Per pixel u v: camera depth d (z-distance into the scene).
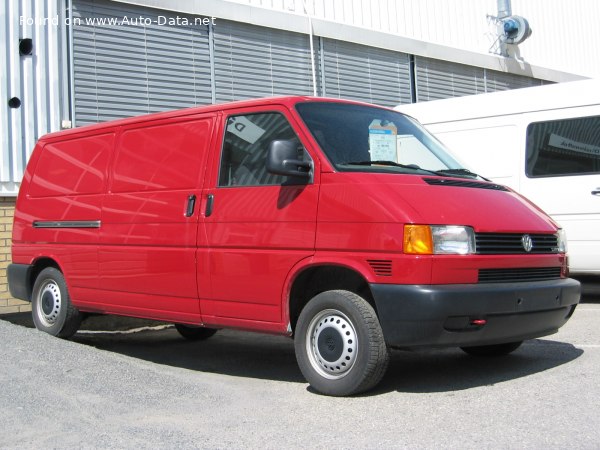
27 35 9.19
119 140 7.04
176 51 10.54
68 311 7.46
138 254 6.56
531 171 9.51
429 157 6.39
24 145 9.13
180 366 6.89
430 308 4.91
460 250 5.12
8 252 9.03
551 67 16.86
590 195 9.02
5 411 5.05
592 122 9.07
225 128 6.21
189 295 6.16
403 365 6.47
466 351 6.87
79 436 4.59
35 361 6.25
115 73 9.93
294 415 4.94
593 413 4.66
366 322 5.13
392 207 5.11
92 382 5.75
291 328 5.64
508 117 9.76
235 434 4.57
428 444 4.22
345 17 12.70
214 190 6.07
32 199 7.90
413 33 13.87
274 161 5.41
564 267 5.98
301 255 5.43
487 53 15.30
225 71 11.08
